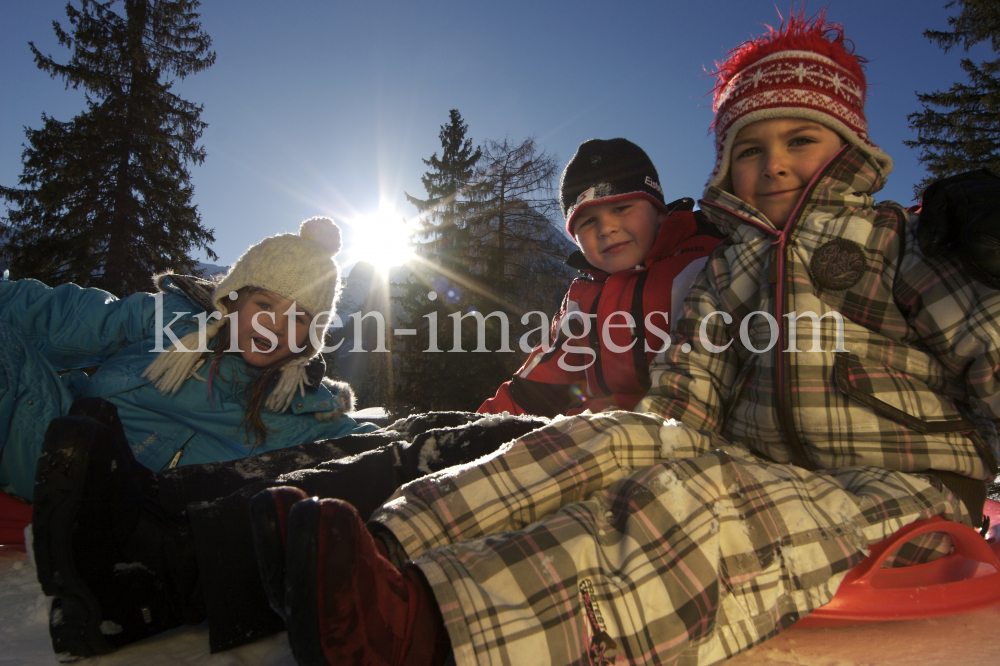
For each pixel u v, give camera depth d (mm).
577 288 2391
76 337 2193
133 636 1116
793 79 1549
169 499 1288
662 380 1628
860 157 1521
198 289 2281
